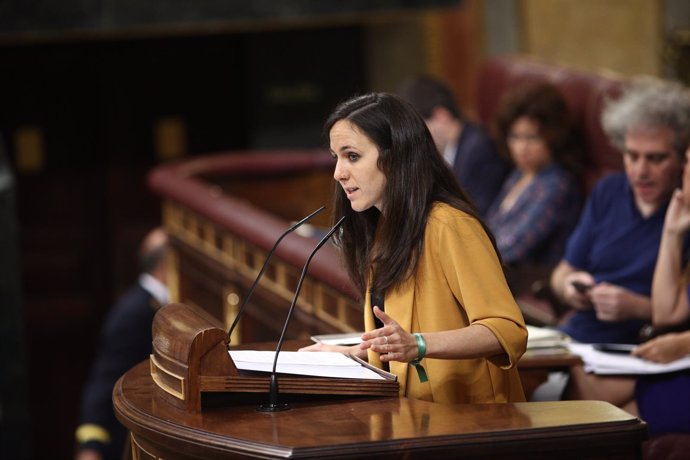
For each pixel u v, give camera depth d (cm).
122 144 3019
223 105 2991
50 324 3011
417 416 717
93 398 1727
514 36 2589
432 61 2708
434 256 802
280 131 2888
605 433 688
